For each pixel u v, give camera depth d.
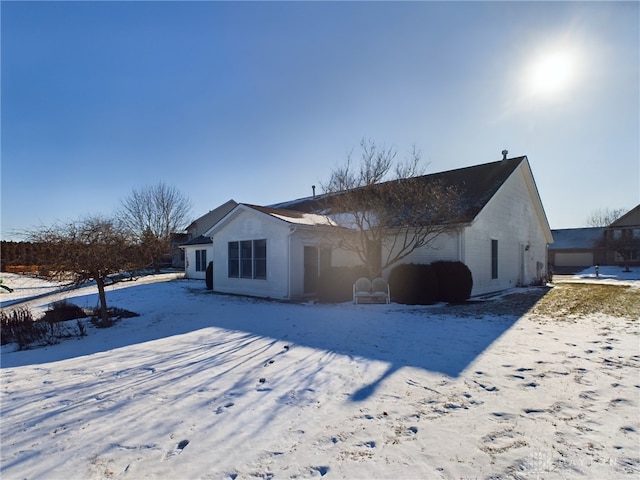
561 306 10.59
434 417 3.49
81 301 13.30
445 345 6.18
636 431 3.16
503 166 15.44
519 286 16.89
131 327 8.36
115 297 14.12
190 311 10.30
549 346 6.04
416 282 11.38
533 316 8.94
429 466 2.68
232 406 3.82
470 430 3.22
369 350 5.92
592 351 5.71
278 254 12.94
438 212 12.76
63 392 4.34
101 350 6.39
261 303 11.73
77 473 2.67
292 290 12.62
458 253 12.57
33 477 2.63
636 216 40.47
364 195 12.80
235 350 6.06
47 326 8.16
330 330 7.45
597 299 12.19
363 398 3.97
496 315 9.09
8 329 7.84
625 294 13.70
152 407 3.83
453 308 10.30
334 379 4.58
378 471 2.63
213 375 4.83
